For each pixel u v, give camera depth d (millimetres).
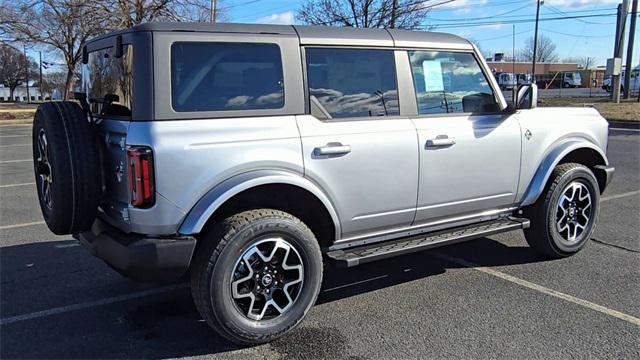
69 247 5605
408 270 4887
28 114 31047
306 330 3711
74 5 29469
